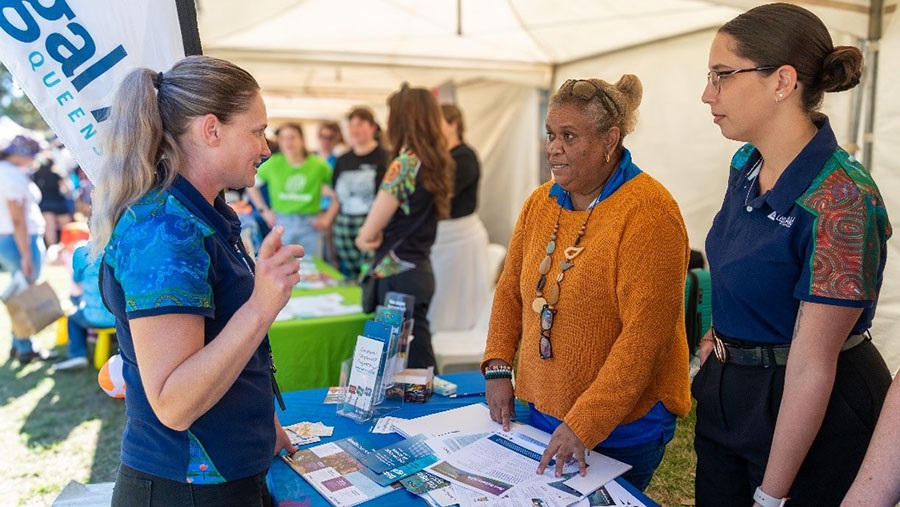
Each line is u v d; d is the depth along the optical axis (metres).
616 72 4.04
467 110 6.31
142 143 1.07
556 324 1.51
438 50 4.46
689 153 3.55
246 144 1.14
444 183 2.92
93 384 4.16
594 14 3.46
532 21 3.73
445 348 3.54
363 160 4.61
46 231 8.67
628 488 1.37
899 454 0.94
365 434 1.66
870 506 0.94
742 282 1.35
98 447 3.26
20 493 2.81
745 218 1.36
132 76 1.10
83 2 1.57
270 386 1.29
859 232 1.16
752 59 1.22
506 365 1.73
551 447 1.40
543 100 5.45
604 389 1.38
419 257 2.95
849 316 1.17
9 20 1.51
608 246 1.43
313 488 1.38
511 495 1.32
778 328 1.34
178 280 1.02
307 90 6.90
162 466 1.14
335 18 3.82
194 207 1.10
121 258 1.04
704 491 1.58
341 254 4.71
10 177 4.66
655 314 1.39
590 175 1.46
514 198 5.93
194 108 1.08
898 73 2.46
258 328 1.03
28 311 4.12
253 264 1.34
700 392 1.53
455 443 1.56
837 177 1.20
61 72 1.56
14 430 3.46
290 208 5.10
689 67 3.47
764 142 1.29
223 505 1.16
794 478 1.30
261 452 1.22
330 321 2.89
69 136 1.58
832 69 1.20
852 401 1.31
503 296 1.78
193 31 1.69
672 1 3.08
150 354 1.00
